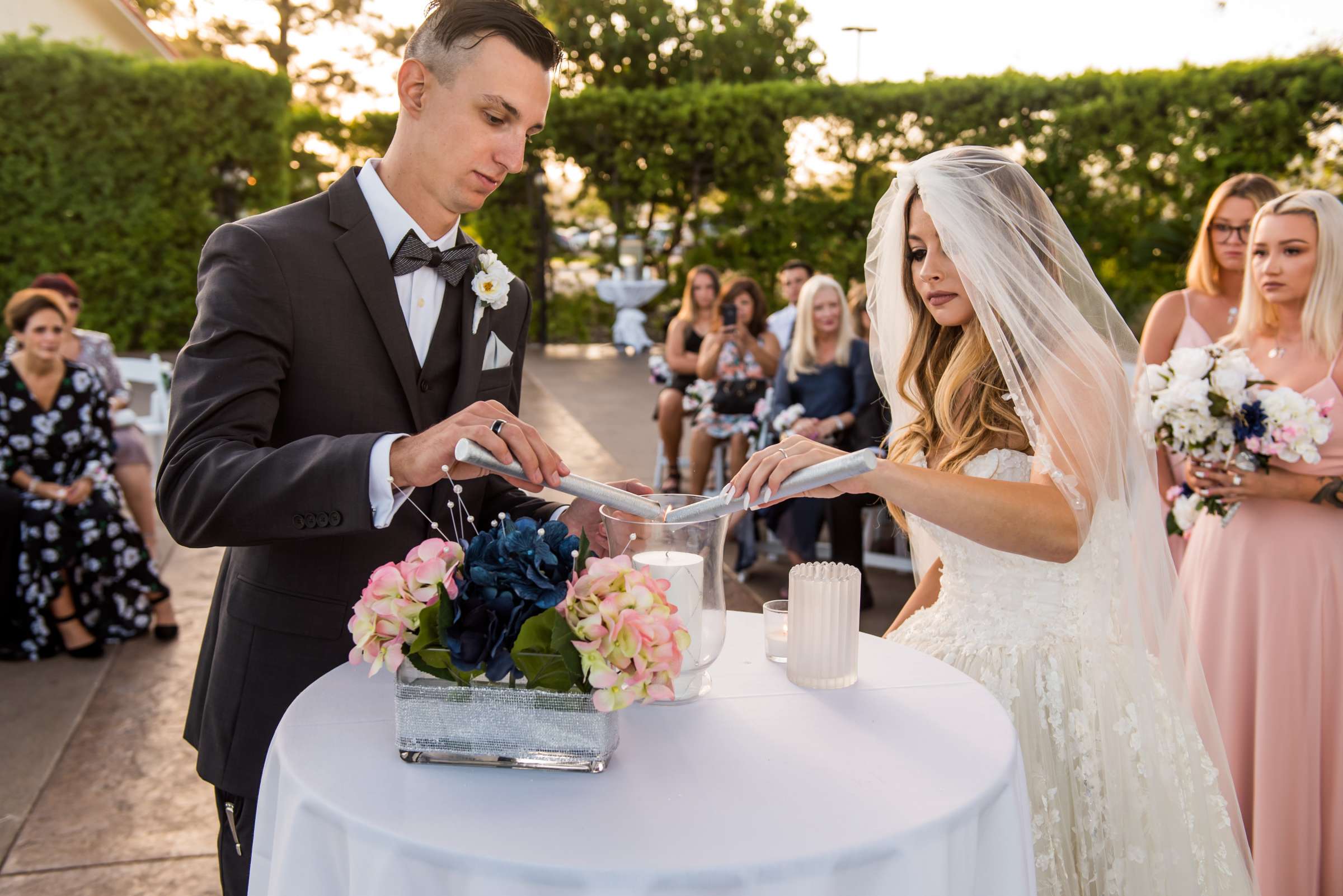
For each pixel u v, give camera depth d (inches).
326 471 55.6
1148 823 69.9
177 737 129.4
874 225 87.4
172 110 469.4
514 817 45.0
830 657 60.5
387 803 46.1
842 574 62.2
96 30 580.7
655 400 402.6
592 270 632.4
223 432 60.6
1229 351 101.4
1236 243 123.6
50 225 461.4
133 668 150.6
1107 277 503.2
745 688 60.9
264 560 68.0
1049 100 498.3
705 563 57.6
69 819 110.6
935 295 76.7
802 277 247.4
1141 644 71.9
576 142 574.2
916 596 86.9
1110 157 491.2
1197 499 97.1
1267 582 93.4
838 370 186.1
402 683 49.4
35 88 450.0
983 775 49.5
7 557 152.8
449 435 54.7
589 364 526.9
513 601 48.1
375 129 561.0
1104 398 68.2
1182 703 73.0
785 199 550.3
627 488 68.4
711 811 45.8
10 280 462.6
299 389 66.4
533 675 48.3
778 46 924.6
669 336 249.8
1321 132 474.9
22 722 133.0
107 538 156.4
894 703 58.6
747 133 545.6
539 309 614.2
